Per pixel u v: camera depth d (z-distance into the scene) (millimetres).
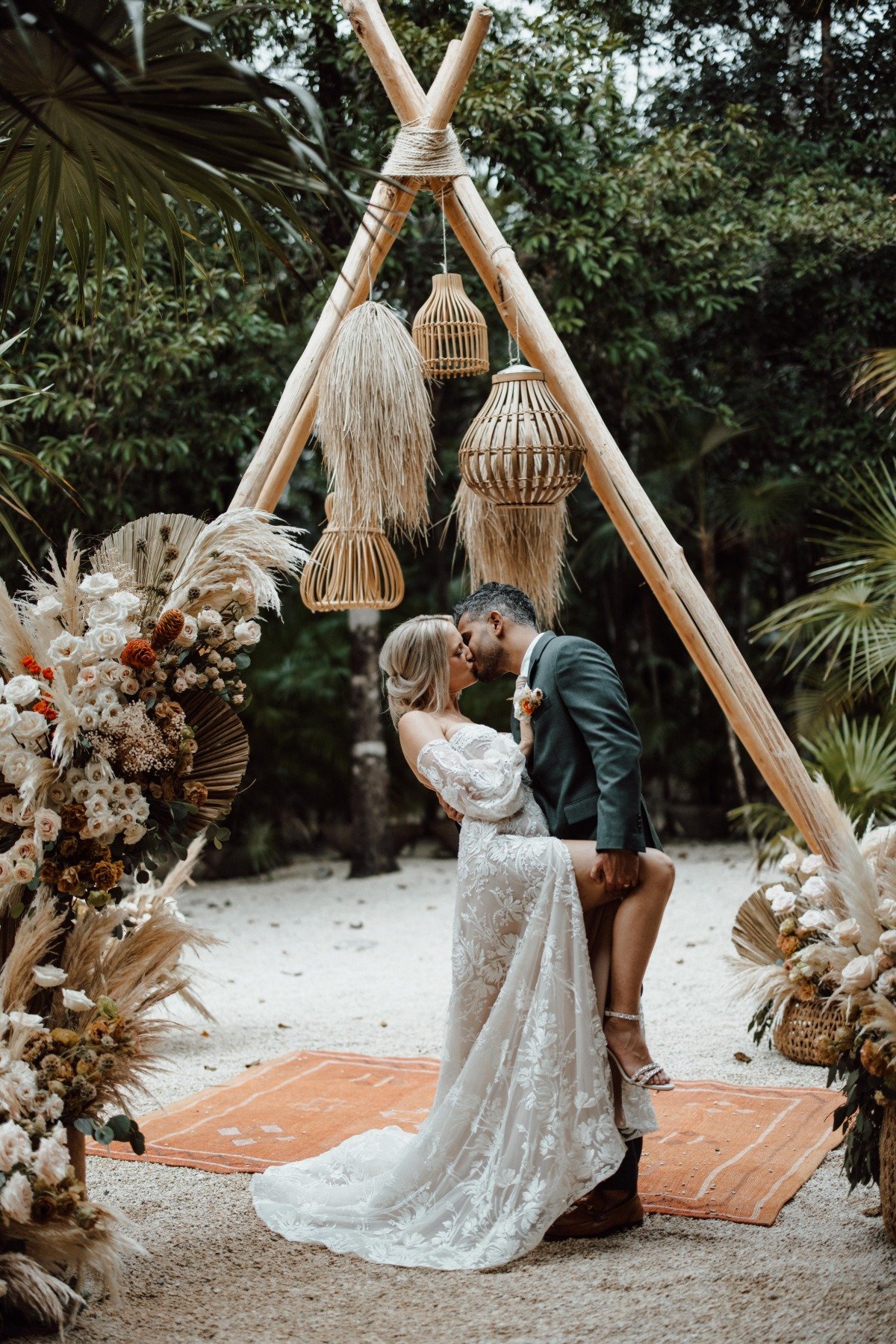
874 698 6434
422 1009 5539
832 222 8125
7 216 3188
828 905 3133
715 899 8086
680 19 8062
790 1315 2477
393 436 3398
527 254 8664
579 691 3055
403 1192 3027
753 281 8820
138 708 2758
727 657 3350
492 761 3049
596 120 8539
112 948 2820
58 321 7523
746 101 8422
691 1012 5285
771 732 3309
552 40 8055
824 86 8266
